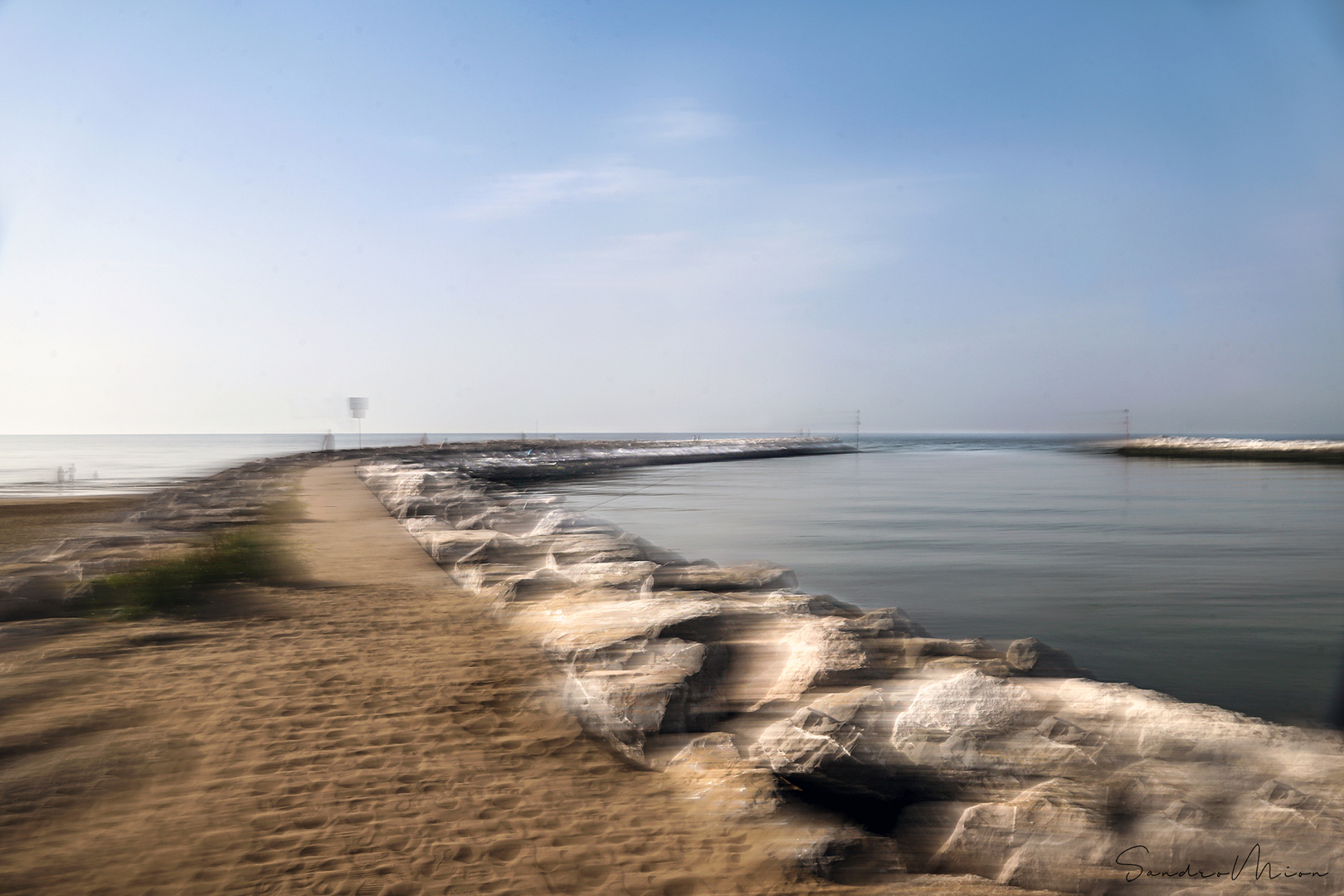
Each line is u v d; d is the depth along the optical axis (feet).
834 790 10.63
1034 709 12.64
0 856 9.15
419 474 69.36
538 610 21.44
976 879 9.01
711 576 26.53
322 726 13.55
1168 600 31.76
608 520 65.77
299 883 8.70
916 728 12.14
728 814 10.38
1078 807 9.53
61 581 24.14
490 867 9.11
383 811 10.48
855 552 46.34
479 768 11.96
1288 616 28.66
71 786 11.01
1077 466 177.47
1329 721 17.03
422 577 28.25
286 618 21.61
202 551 28.81
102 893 8.43
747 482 124.47
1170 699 15.15
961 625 27.48
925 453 301.63
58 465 171.63
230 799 10.75
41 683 15.49
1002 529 57.72
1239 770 11.58
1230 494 94.07
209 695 15.01
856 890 8.74
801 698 14.69
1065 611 29.43
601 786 11.39
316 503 59.77
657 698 13.10
